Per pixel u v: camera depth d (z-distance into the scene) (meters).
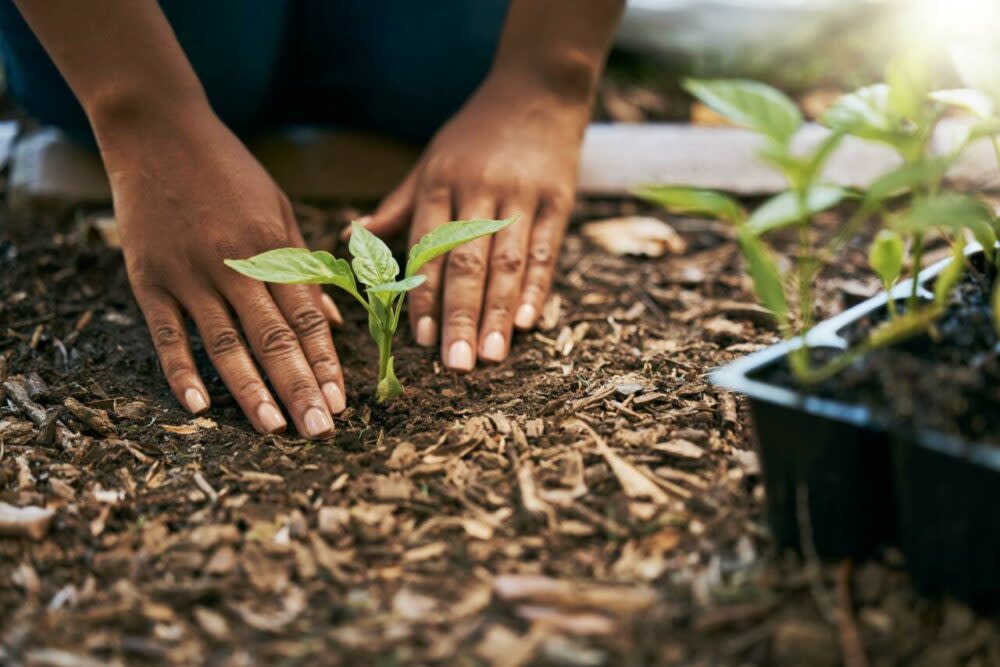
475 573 0.60
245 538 0.61
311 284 0.74
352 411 0.69
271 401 0.68
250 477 0.65
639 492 0.63
